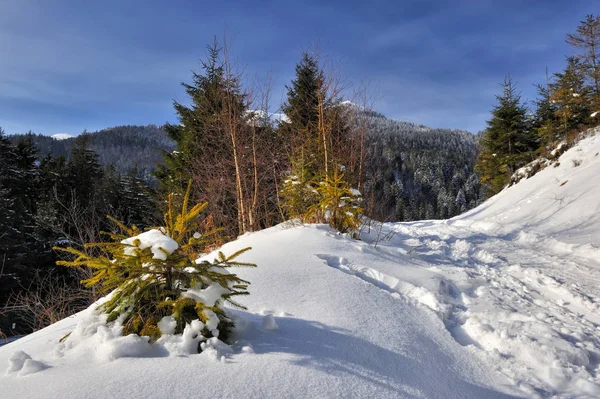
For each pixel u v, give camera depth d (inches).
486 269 246.7
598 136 551.2
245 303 148.3
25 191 1010.1
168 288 104.6
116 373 78.0
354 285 172.9
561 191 480.7
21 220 725.9
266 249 242.5
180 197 547.8
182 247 106.4
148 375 77.6
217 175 525.0
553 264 259.9
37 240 671.8
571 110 780.6
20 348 99.5
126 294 98.9
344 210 314.8
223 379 78.4
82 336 96.6
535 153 925.8
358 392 82.7
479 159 1155.3
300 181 375.9
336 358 98.3
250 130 510.6
